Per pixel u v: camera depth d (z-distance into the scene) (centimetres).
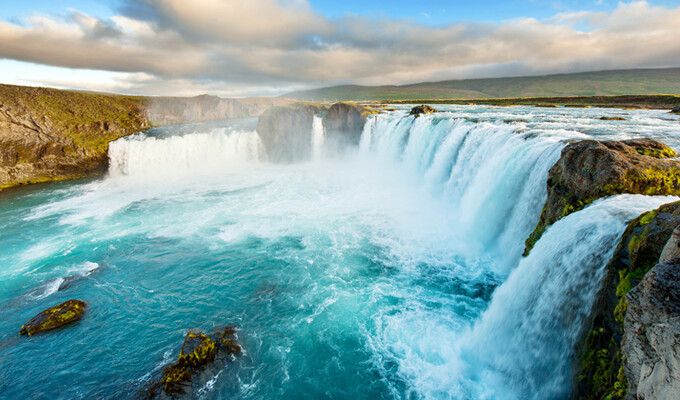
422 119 3684
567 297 1015
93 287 1978
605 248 926
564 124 2947
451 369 1321
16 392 1299
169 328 1623
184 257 2295
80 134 5534
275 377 1331
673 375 478
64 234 2756
